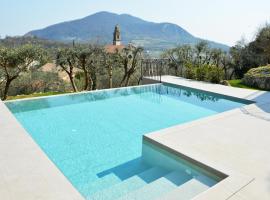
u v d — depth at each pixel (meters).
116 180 4.36
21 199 3.05
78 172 4.63
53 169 3.76
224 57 17.88
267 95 9.24
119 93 10.78
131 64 14.40
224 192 3.27
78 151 5.52
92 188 4.11
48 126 7.00
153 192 3.80
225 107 8.98
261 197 3.17
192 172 4.23
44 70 15.00
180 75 15.15
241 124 5.96
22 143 4.59
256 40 18.41
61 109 8.59
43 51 12.72
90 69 13.62
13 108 8.34
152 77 12.84
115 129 6.89
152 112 8.48
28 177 3.52
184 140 4.95
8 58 11.42
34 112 8.21
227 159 4.19
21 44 12.61
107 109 8.73
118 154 5.39
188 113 8.43
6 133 5.03
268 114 6.77
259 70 12.86
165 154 4.71
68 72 13.17
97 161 5.07
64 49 12.70
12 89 13.80
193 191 3.64
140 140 6.17
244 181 3.52
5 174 3.57
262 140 5.01
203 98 10.14
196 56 17.81
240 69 17.12
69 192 3.22
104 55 13.81
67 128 6.88
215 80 12.23
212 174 3.92
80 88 15.43
